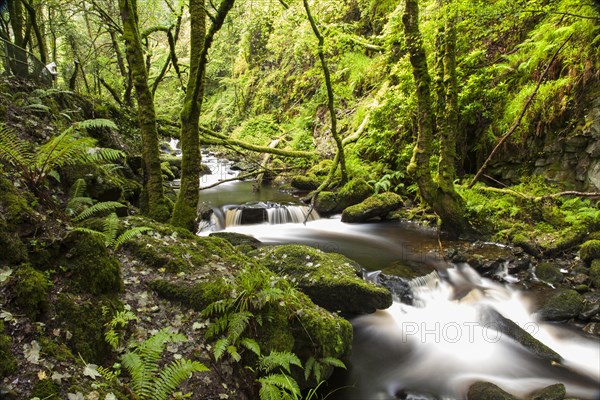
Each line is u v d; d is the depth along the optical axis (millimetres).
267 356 3145
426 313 5422
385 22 13898
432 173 9172
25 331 2385
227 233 7414
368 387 3975
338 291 4930
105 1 11977
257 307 3361
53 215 3592
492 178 8508
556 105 7594
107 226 3777
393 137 10930
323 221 9789
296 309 3664
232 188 13375
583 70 7230
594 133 6922
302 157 12609
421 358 4496
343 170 10531
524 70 8461
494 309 5332
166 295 3416
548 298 5375
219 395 2768
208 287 3457
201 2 5109
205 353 2979
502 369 4309
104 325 2812
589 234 6520
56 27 12719
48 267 2898
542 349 4492
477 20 7500
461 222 7547
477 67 9305
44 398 2066
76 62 10211
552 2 7906
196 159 5332
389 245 7797
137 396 2379
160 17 11812
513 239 6984
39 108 6254
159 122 10625
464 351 4621
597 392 3895
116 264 3248
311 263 5383
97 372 2434
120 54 11664
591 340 4641
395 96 10609
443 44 7297
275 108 20406
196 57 5102
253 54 22484
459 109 8969
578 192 6750
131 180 7637
